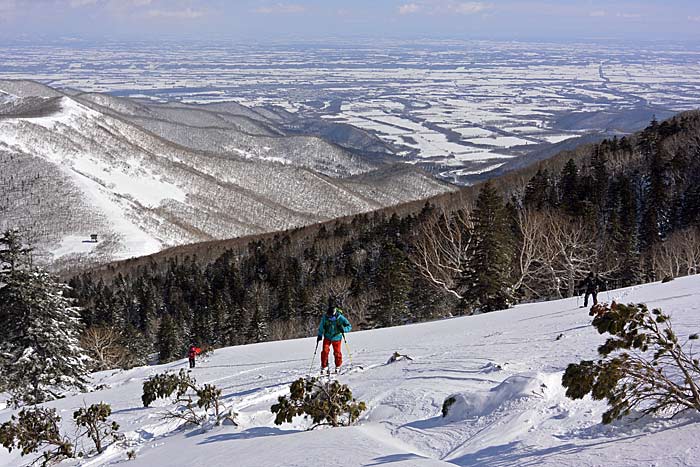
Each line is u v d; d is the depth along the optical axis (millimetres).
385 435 6754
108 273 100938
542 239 43250
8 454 13656
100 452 10305
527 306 27719
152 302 71375
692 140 66625
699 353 7434
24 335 27188
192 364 22984
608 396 5258
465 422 6402
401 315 50062
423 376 9945
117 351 47281
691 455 3945
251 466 5871
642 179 64000
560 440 5051
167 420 11695
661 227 55750
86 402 19016
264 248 81750
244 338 59094
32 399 26031
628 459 4164
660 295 17891
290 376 14672
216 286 72688
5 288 27078
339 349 13164
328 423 7875
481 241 35812
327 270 67312
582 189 59188
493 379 8672
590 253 46594
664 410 5109
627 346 5543
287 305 60781
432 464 4816
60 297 28203
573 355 9422
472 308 36969
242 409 10844
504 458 4934
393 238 66062
